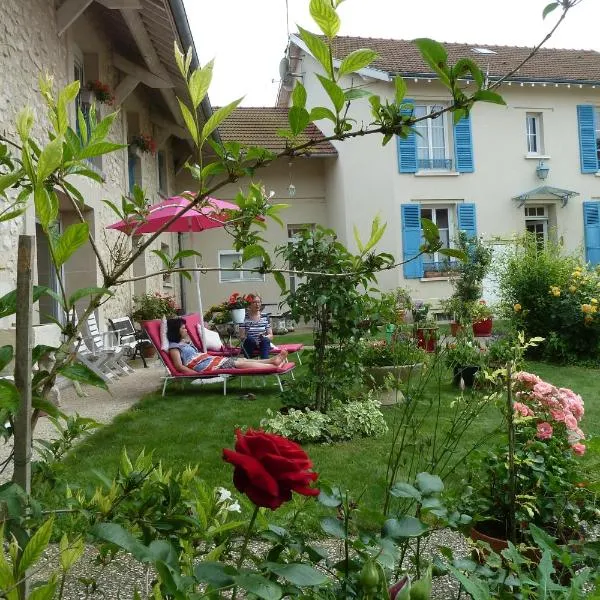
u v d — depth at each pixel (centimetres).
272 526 130
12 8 666
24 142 113
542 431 251
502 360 438
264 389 761
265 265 160
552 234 1452
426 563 171
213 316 1413
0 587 82
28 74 709
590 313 897
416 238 1532
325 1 114
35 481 145
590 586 188
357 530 139
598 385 738
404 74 1459
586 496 232
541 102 1650
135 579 243
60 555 103
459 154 1576
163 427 542
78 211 130
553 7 114
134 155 1230
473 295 1224
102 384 119
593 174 1684
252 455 104
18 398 98
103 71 1019
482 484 251
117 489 129
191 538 133
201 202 152
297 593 113
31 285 111
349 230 1522
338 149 1542
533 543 213
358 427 504
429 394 541
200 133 124
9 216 118
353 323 536
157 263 1380
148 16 816
